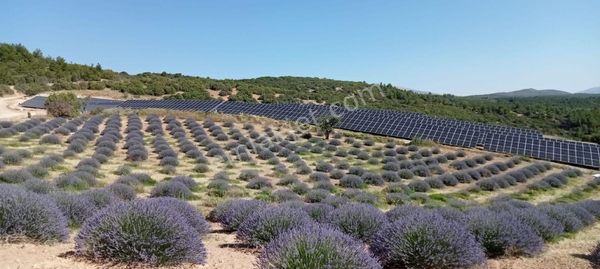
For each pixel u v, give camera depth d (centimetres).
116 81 9406
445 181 2816
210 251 857
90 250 695
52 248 750
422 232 778
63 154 2583
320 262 593
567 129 8519
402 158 3562
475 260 790
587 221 1559
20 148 2702
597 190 3050
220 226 1229
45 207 812
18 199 784
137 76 11231
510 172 3272
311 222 930
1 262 622
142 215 699
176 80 10219
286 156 3353
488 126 5088
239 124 4591
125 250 674
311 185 2391
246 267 739
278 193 1861
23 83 8244
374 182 2631
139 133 3641
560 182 3077
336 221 1010
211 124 4359
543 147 4241
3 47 10912
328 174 2800
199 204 1617
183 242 706
